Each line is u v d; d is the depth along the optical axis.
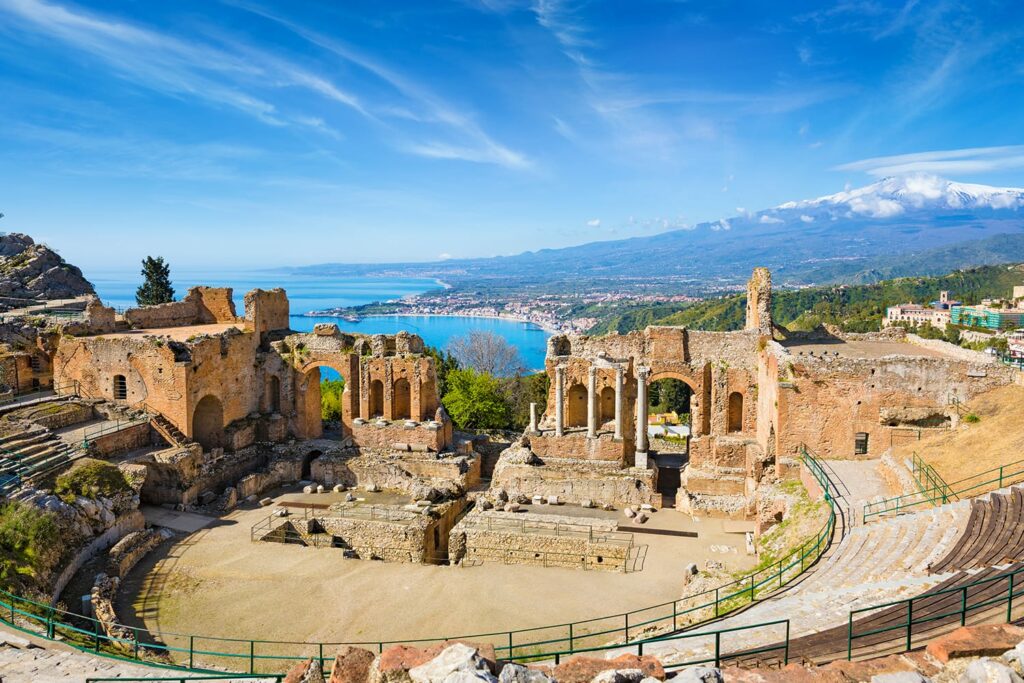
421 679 12.52
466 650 13.04
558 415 49.97
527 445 50.38
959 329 144.88
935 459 35.22
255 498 47.66
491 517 42.19
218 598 33.41
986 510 26.23
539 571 37.28
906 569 24.27
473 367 94.94
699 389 49.84
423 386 53.38
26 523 32.28
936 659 13.41
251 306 56.25
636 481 45.59
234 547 39.38
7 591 28.27
